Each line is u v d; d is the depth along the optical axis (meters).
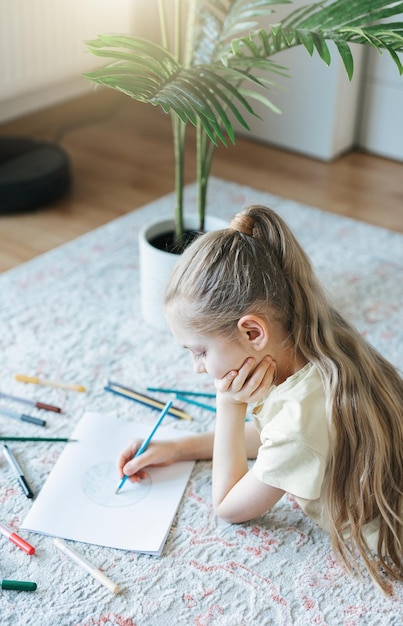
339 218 2.32
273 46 1.52
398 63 1.30
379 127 2.75
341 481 1.21
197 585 1.23
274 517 1.36
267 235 1.20
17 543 1.27
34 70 2.67
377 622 1.18
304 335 1.20
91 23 2.77
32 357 1.71
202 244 1.18
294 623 1.18
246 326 1.15
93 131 2.86
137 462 1.39
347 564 1.23
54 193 2.35
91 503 1.35
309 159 2.73
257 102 2.75
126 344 1.77
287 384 1.20
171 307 1.20
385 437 1.21
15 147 2.47
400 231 2.30
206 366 1.21
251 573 1.25
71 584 1.22
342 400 1.17
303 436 1.15
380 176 2.64
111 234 2.19
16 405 1.58
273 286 1.17
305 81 2.63
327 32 1.39
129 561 1.26
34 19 2.58
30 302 1.90
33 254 2.11
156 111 3.01
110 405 1.59
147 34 2.88
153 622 1.17
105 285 1.98
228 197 2.41
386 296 1.97
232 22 1.62
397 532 1.24
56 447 1.48
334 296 1.96
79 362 1.71
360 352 1.25
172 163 2.64
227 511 1.29
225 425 1.29
